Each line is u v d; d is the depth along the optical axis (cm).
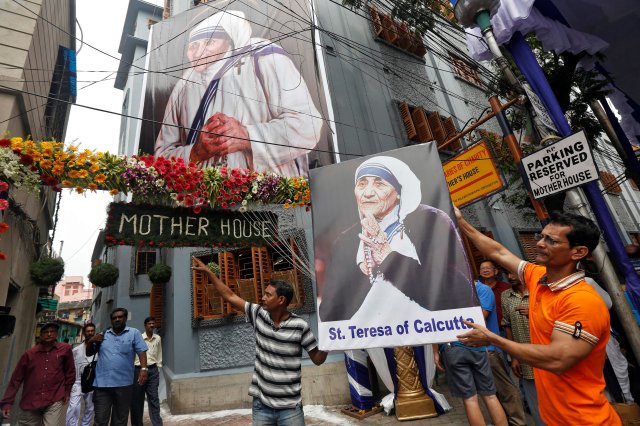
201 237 410
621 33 506
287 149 705
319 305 195
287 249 619
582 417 138
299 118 728
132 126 1245
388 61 897
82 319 3447
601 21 500
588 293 143
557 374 144
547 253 159
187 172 412
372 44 919
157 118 744
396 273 190
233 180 440
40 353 393
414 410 440
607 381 359
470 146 580
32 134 631
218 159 700
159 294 864
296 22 815
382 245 198
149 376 503
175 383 593
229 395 578
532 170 392
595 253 355
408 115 846
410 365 462
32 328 859
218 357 613
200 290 649
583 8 492
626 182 1427
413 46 995
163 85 773
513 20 417
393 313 184
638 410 325
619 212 1288
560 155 361
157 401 502
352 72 832
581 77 561
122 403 387
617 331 356
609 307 339
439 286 183
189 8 935
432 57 1057
